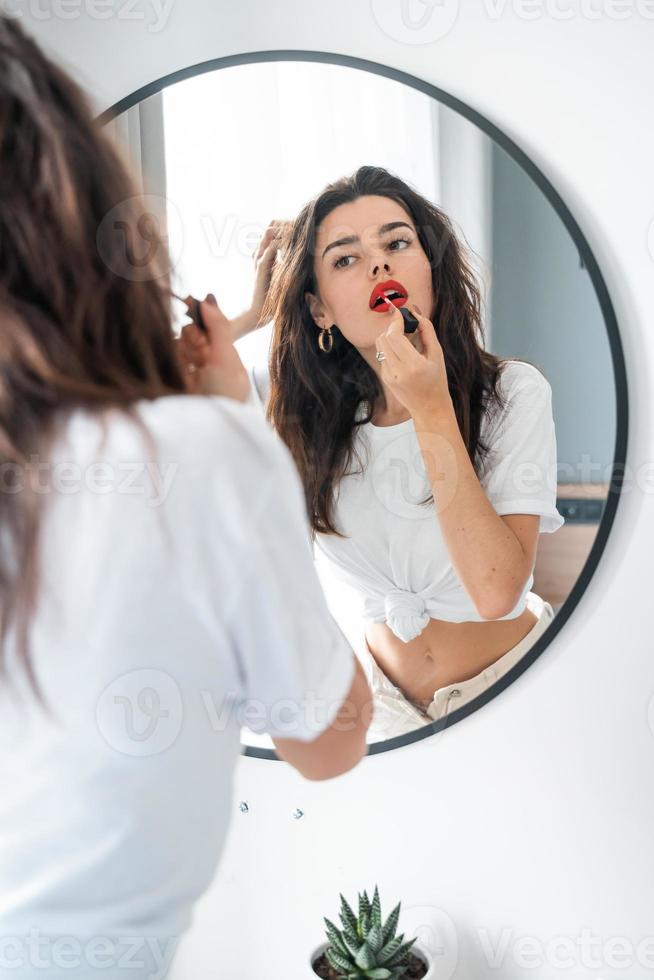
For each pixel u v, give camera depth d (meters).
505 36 1.09
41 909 0.58
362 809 1.24
